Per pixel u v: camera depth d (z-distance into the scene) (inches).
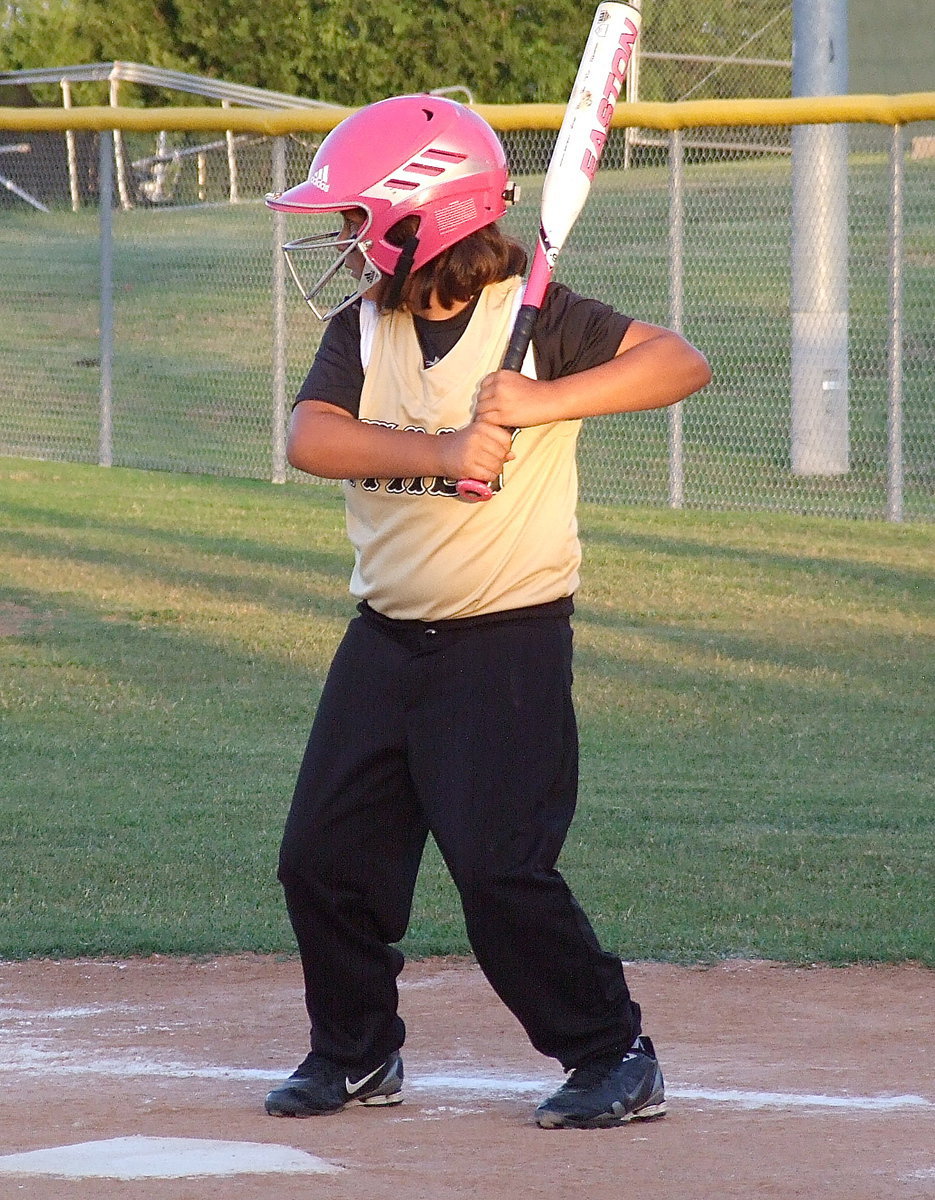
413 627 508.1
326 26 4377.5
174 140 3203.7
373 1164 473.4
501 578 497.7
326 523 1911.9
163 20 4584.2
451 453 474.6
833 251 1932.8
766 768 1093.8
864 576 1637.6
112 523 1907.0
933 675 1323.8
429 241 488.1
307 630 1464.1
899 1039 643.5
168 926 805.2
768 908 824.9
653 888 856.3
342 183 487.8
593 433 2167.8
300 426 500.7
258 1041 646.5
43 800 1020.5
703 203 2279.8
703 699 1259.2
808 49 1943.9
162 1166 468.1
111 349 2267.5
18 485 2126.0
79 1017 681.6
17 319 2551.7
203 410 2324.1
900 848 927.0
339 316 518.0
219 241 2438.5
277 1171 463.5
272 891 863.7
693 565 1684.3
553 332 495.5
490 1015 676.7
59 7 4576.8
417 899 852.0
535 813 501.0
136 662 1362.0
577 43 4291.3
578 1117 515.5
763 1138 505.0
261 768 1096.2
